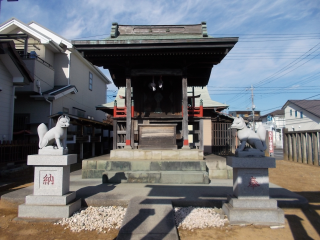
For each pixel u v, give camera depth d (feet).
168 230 13.97
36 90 48.03
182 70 31.76
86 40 27.63
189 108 36.09
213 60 31.32
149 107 36.81
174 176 25.54
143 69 32.27
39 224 15.57
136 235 13.42
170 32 33.17
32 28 53.36
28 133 47.29
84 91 69.21
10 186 27.50
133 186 23.71
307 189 26.07
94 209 17.88
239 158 16.16
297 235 14.38
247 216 15.66
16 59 38.40
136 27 33.22
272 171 39.09
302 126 104.88
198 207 18.37
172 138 31.42
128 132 31.09
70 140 49.93
